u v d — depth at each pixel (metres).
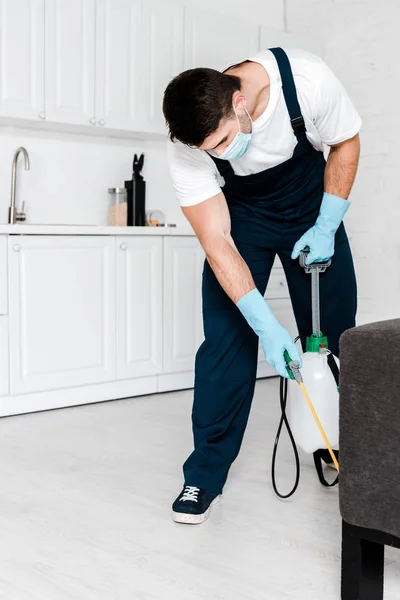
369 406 1.39
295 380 1.91
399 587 1.69
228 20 4.21
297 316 2.35
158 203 4.48
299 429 1.97
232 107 1.70
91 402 3.65
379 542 1.42
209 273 2.19
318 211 2.18
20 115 3.54
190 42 4.07
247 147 1.82
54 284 3.46
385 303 4.48
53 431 3.12
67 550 1.91
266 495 2.33
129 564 1.83
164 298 3.87
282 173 2.08
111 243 3.65
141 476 2.52
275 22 4.91
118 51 3.82
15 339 3.36
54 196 4.06
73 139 4.10
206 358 2.18
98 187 4.22
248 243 2.20
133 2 3.84
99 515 2.15
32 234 3.39
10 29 3.47
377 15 4.45
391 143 4.41
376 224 4.50
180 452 2.82
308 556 1.88
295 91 1.90
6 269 3.31
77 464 2.65
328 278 2.23
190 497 2.11
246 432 3.10
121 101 3.87
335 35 4.67
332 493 2.36
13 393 3.37
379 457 1.39
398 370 1.34
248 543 1.96
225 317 2.16
